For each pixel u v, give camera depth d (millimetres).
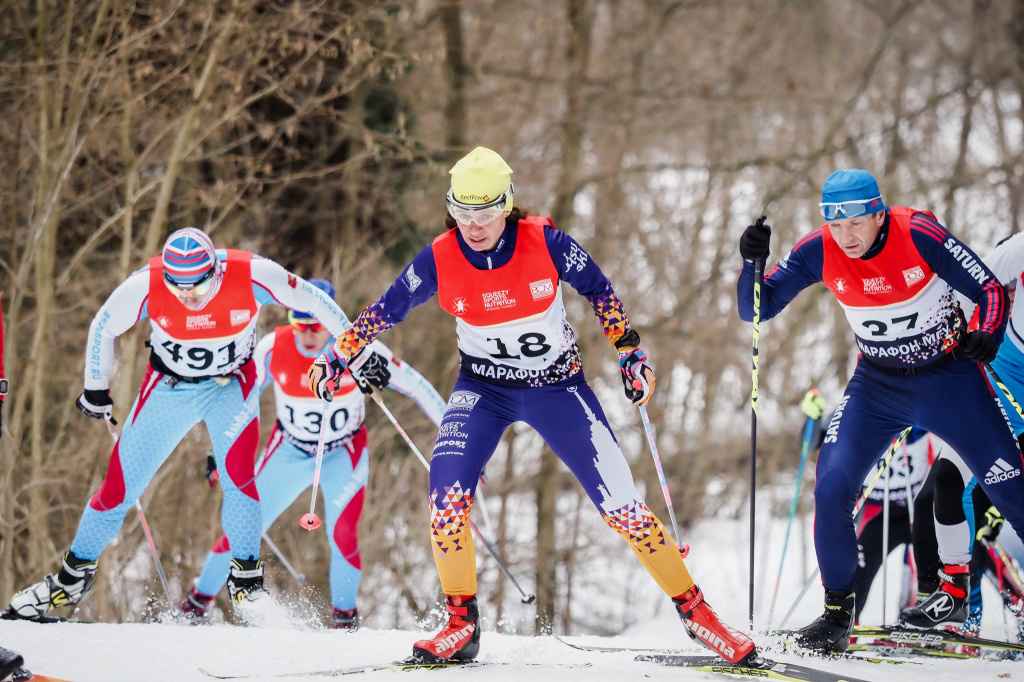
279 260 41625
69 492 30875
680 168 45656
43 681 10664
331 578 18828
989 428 12328
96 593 28609
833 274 12555
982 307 11898
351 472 18656
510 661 11844
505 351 11180
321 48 32000
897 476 18781
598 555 46812
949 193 56531
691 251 54375
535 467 44969
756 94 50812
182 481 32250
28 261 26781
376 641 13266
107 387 14969
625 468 11133
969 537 14820
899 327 12281
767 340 56375
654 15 49031
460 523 10953
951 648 14188
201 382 14789
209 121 32656
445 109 44594
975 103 59094
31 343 32156
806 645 12102
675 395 57438
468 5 43375
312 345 18125
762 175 54125
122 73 28641
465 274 10938
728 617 20469
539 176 46188
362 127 35969
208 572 18281
